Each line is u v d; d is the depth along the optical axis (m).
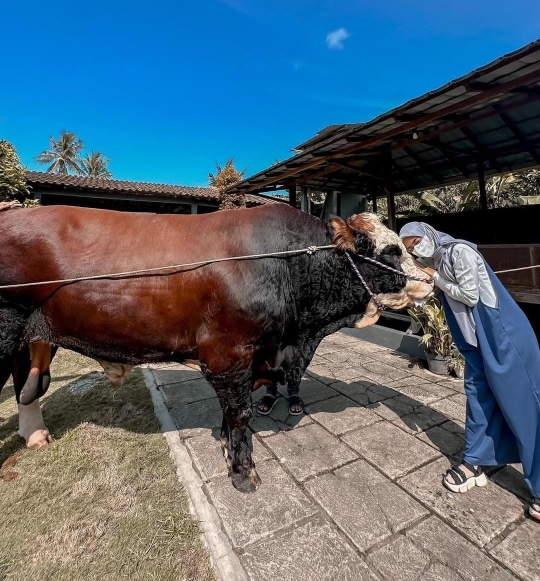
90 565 1.67
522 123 4.92
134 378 3.97
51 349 2.64
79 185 9.41
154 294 1.94
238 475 2.15
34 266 1.98
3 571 1.64
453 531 1.80
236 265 1.95
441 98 3.48
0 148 5.70
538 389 1.87
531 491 1.88
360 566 1.61
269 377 2.36
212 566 1.66
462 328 2.06
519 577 1.55
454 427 2.81
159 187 12.16
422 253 2.18
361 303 2.23
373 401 3.30
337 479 2.21
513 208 5.54
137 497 2.12
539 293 3.55
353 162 6.12
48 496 2.13
